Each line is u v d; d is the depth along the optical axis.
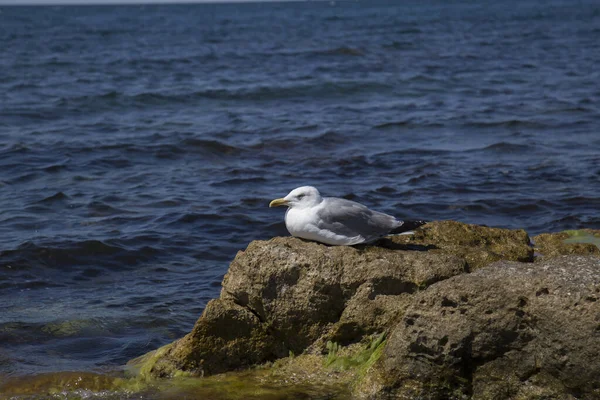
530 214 13.35
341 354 7.19
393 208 13.77
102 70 37.81
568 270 6.34
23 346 8.31
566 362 6.13
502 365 6.38
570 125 21.66
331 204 7.25
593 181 15.28
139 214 13.52
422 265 7.07
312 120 23.03
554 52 44.78
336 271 7.08
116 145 19.09
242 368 7.38
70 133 21.09
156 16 136.62
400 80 32.16
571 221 12.76
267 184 15.67
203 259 11.42
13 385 7.27
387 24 80.38
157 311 9.29
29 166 17.09
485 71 35.66
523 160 17.39
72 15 147.62
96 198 14.55
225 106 26.45
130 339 8.52
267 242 7.33
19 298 9.78
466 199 14.24
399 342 6.55
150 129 21.62
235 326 7.30
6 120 23.22
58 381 7.30
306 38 59.03
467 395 6.50
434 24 79.12
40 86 31.38
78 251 11.45
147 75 35.66
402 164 17.23
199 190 15.20
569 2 165.12
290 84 30.64
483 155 18.08
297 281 7.14
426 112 24.45
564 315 6.09
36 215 13.48
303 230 7.21
